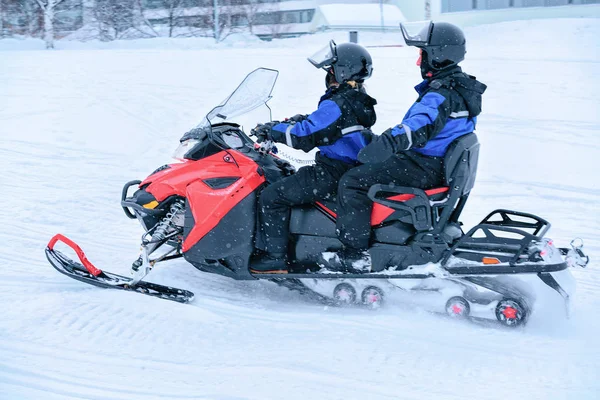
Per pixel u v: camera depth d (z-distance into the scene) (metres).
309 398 2.82
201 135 4.14
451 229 3.88
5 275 4.37
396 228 3.79
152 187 4.21
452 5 19.98
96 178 7.07
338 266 3.90
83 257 4.20
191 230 4.08
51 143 8.38
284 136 3.79
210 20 22.28
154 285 4.14
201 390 2.89
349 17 20.11
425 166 3.69
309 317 3.78
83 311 3.73
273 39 20.89
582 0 17.80
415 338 3.47
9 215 5.77
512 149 8.10
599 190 6.62
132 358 3.19
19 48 19.95
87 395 2.83
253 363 3.16
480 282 3.65
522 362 3.18
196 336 3.48
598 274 4.52
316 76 11.80
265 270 4.04
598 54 13.12
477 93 3.66
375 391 2.89
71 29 22.67
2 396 2.81
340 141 3.86
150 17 23.12
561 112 9.59
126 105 10.22
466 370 3.09
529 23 16.88
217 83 11.74
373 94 10.47
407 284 3.79
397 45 16.23
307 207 4.00
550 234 5.42
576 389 2.89
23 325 3.51
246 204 4.00
